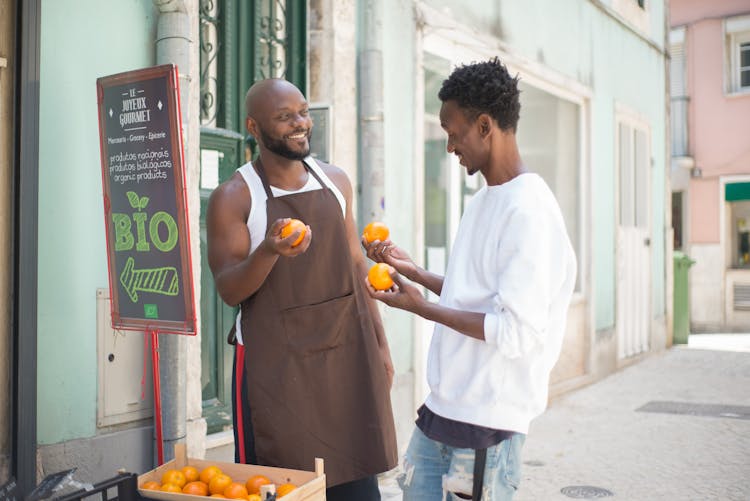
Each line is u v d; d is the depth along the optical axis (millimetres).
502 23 6477
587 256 8297
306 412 2520
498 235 1929
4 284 2898
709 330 14617
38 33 2924
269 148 2568
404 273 2305
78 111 3121
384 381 2689
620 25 9188
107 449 3201
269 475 2385
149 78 2578
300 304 2541
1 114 2889
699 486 4547
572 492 4445
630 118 9492
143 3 3369
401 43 5121
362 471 2590
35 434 2916
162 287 2607
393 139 5047
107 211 2740
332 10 4531
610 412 6648
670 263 11023
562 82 7609
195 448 3527
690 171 14766
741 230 14648
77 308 3107
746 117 14320
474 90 1941
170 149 2549
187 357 3512
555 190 8031
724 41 14477
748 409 6746
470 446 1978
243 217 2551
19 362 2863
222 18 4078
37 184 2914
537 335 1861
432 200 5824
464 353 1995
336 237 2629
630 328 9539
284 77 4535
